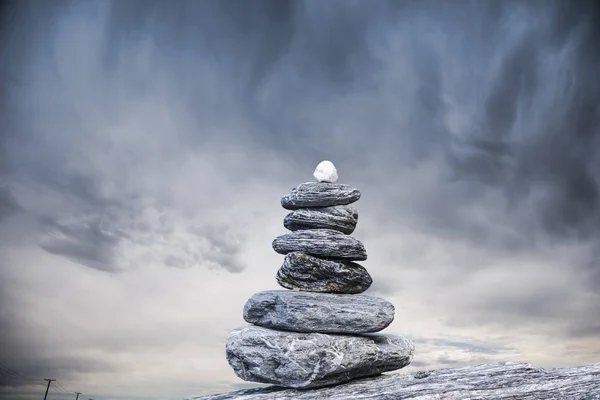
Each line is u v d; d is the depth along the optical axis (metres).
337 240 9.52
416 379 9.12
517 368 9.21
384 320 9.36
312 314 8.99
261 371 8.84
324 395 8.76
